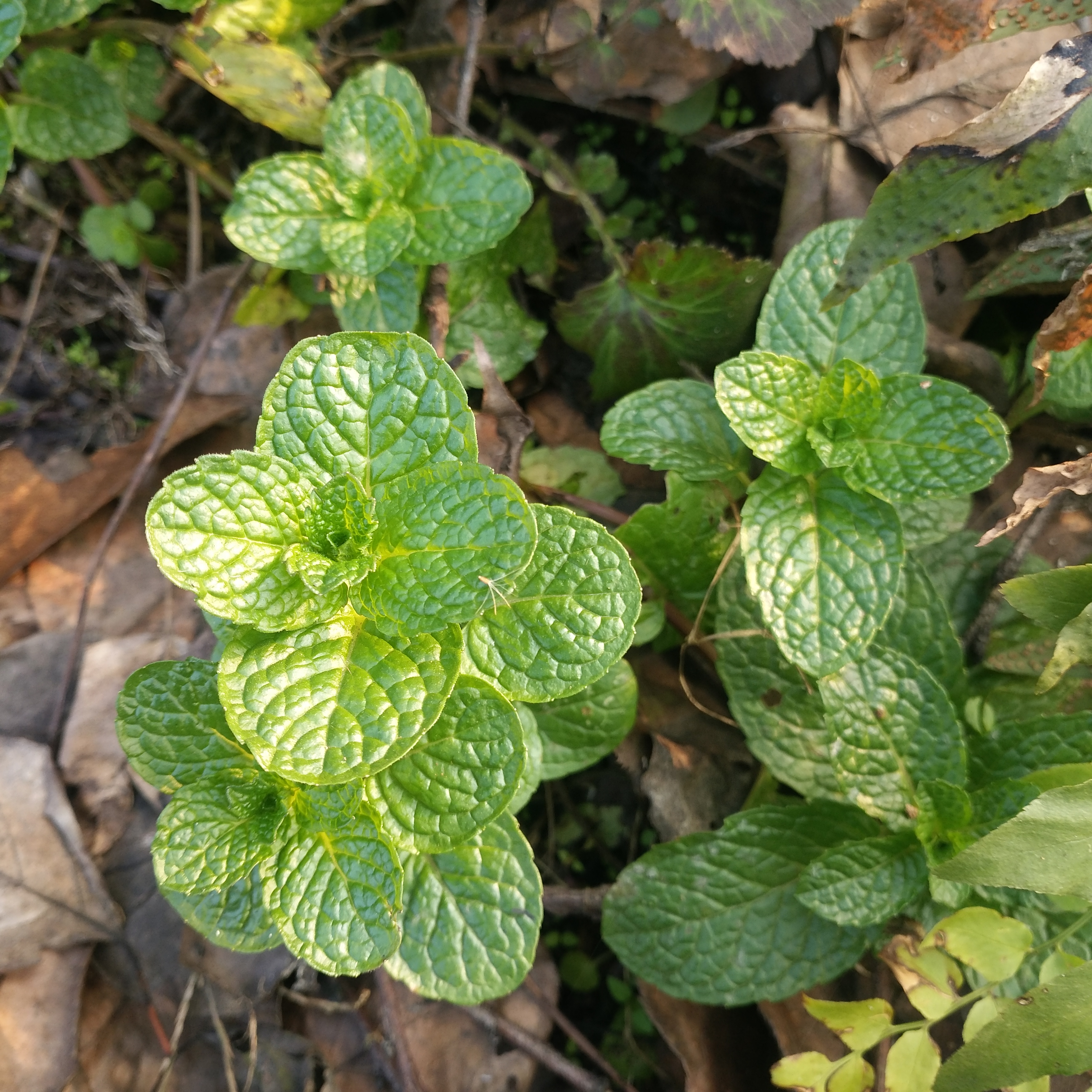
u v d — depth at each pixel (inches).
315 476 6.3
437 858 7.2
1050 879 6.5
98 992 8.3
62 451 9.3
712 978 7.9
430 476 6.1
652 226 10.2
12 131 8.7
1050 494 7.3
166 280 10.4
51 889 8.2
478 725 6.4
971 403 7.4
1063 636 7.0
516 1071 8.4
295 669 6.1
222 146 10.4
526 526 5.9
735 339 9.3
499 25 9.4
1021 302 9.2
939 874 6.7
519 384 9.9
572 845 9.5
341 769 5.8
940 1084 6.8
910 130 8.8
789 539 7.6
